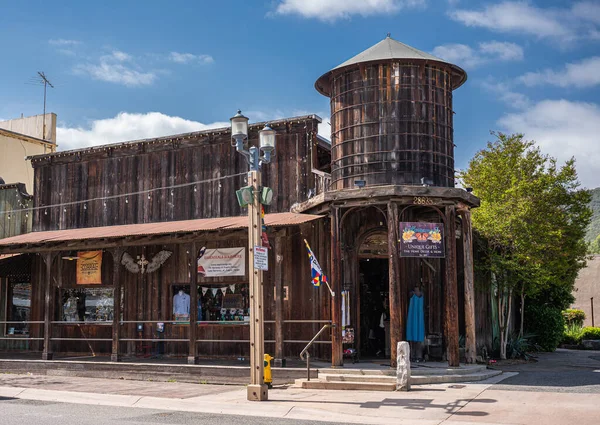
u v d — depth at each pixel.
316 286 16.30
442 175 16.14
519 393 12.69
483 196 21.77
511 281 20.25
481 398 12.26
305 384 14.41
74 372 18.19
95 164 22.19
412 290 16.75
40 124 31.97
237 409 12.02
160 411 12.03
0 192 23.91
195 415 11.50
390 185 15.20
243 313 18.97
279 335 15.97
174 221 20.52
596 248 67.81
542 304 25.58
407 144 15.89
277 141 19.17
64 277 21.73
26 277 22.53
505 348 20.36
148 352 20.02
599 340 28.23
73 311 21.53
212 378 16.44
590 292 41.03
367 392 13.46
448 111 16.59
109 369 17.77
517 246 20.00
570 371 16.56
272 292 18.44
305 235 18.11
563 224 20.84
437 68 16.44
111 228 20.86
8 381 16.81
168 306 19.98
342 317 16.55
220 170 20.12
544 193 20.70
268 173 19.16
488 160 22.25
